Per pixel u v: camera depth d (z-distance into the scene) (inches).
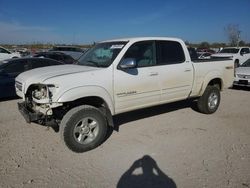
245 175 151.0
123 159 171.5
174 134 216.7
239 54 842.8
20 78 199.6
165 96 226.4
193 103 317.1
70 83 171.0
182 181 145.2
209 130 226.8
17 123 241.8
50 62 387.2
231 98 368.8
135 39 209.3
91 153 179.8
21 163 164.7
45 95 172.2
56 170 156.9
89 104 192.9
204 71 257.1
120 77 193.3
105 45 220.7
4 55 805.9
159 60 221.0
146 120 252.8
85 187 140.0
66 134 171.6
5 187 138.7
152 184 142.8
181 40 242.2
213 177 148.9
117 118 258.1
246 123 246.8
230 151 183.0
